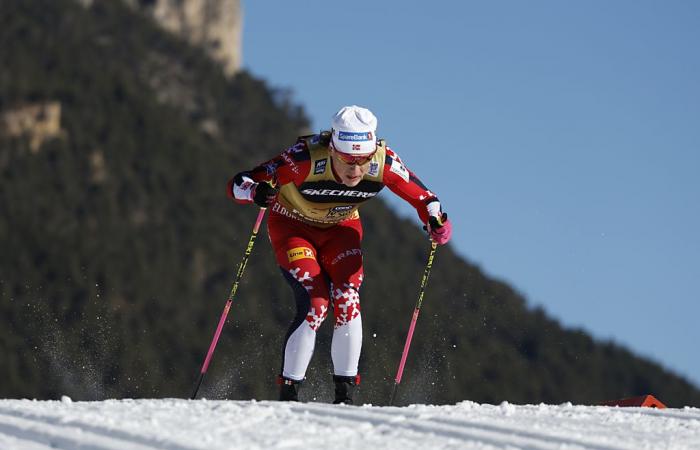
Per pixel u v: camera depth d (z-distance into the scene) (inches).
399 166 576.1
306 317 561.0
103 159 7126.0
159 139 7598.4
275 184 557.6
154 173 7180.1
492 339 3853.3
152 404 452.1
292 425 400.5
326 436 381.7
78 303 4970.5
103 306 5012.3
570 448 379.6
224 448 343.9
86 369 3727.9
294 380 561.9
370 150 550.9
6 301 4672.7
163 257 6087.6
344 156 547.5
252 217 7126.0
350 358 567.5
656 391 4805.6
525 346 3949.3
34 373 3858.3
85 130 7303.2
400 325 4532.5
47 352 3981.3
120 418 397.1
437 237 590.9
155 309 5270.7
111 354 3695.9
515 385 3705.7
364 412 444.5
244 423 399.9
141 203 6791.3
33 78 7396.7
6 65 7504.9
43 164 6894.7
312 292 563.8
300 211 582.2
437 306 3855.8
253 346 3533.5
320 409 452.8
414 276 5246.1
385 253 5703.7
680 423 452.1
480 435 394.9
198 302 5625.0
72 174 6875.0
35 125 7106.3
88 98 7613.2
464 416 442.6
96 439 357.4
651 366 4872.0
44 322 4503.0
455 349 3636.8
